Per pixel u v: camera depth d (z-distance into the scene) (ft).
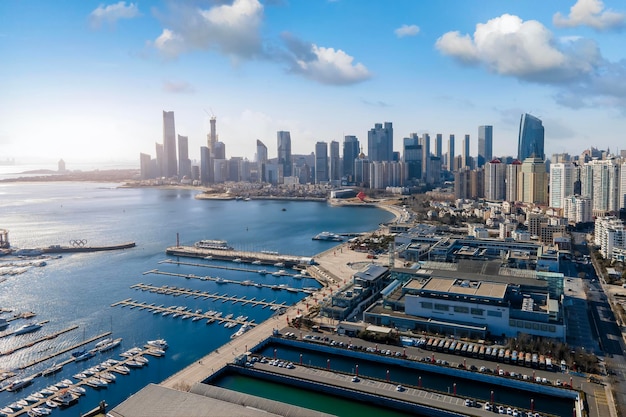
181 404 520.42
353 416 597.11
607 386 630.74
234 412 502.79
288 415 525.34
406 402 601.21
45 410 618.44
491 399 604.08
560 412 584.40
